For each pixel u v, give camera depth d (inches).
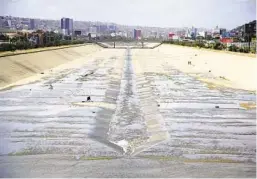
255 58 2652.6
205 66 2797.7
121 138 1032.2
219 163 844.0
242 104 1435.8
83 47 5032.0
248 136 1032.8
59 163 839.1
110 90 1754.4
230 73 2332.7
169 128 1106.7
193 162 848.9
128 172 792.9
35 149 921.5
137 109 1387.8
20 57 2514.8
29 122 1157.7
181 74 2352.4
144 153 903.7
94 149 926.4
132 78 2202.3
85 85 1873.8
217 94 1638.8
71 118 1208.2
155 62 3270.2
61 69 2610.7
